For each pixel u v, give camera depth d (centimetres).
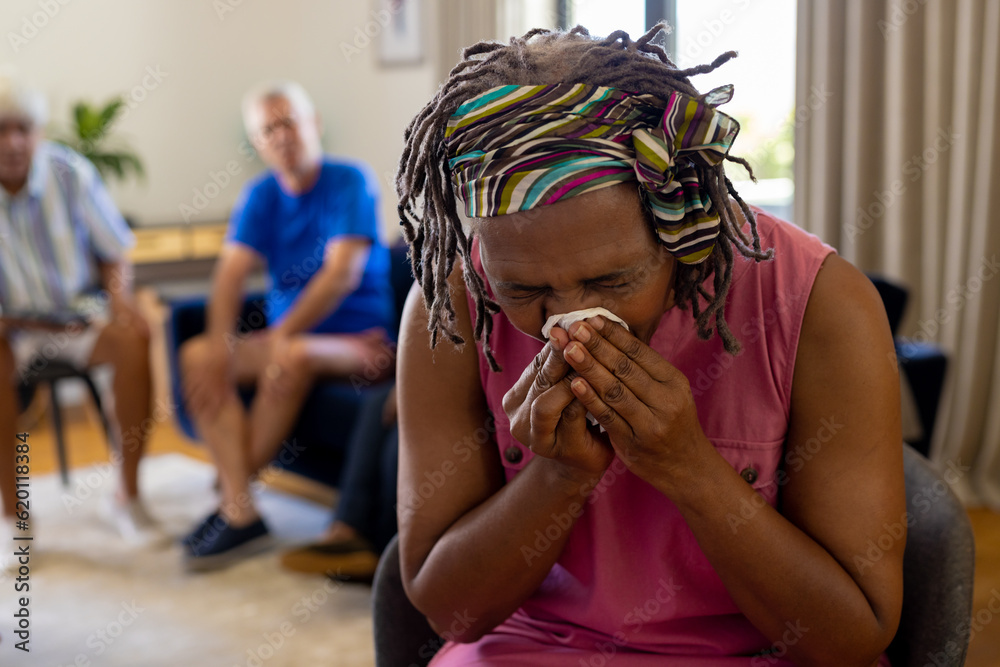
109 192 443
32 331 280
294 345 259
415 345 81
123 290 293
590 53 63
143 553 259
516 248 61
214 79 471
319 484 270
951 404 278
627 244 60
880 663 78
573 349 62
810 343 73
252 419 261
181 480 329
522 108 60
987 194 262
